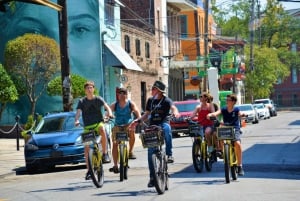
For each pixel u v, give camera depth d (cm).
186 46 8300
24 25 4978
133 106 1961
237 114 1933
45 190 1878
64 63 3166
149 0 6638
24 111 4875
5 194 1855
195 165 2125
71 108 3166
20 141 4356
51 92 4269
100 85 5056
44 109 4866
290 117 8381
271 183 1830
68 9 5075
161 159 1662
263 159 2555
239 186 1767
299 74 15225
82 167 2673
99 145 1956
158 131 1641
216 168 2275
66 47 3159
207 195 1608
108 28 5241
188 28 8344
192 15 8331
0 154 3281
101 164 1867
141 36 6088
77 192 1778
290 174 2061
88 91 1869
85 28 5075
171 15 7738
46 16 4972
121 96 1956
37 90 4822
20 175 2495
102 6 5131
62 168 2692
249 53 10525
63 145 2497
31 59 4297
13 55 4288
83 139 1825
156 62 6594
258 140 3725
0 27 4994
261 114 7688
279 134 4275
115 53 5109
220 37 10825
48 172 2559
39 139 2528
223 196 1584
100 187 1848
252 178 1953
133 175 2167
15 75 4303
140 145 3938
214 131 2161
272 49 11700
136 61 5922
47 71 4341
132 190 1758
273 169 2203
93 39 5075
